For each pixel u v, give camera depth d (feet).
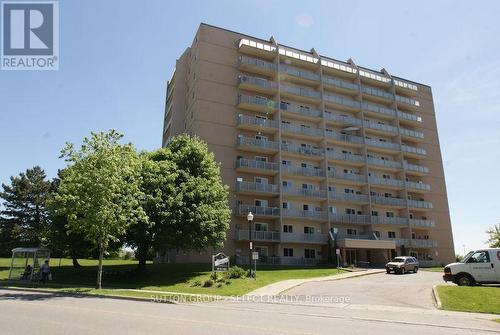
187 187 100.42
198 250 105.70
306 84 177.58
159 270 107.45
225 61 159.53
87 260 174.60
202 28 158.92
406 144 201.98
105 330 30.30
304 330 32.42
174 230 93.71
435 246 184.14
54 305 47.88
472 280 70.23
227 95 155.74
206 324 34.12
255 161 148.66
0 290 72.69
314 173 161.27
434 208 197.67
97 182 74.38
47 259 94.53
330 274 110.52
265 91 162.20
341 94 188.55
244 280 85.46
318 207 163.12
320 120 172.04
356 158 175.01
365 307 53.31
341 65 187.42
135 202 80.69
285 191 152.25
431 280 95.09
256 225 147.43
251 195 150.20
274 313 44.91
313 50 183.32
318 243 152.87
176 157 110.01
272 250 147.64
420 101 213.05
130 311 42.96
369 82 196.65
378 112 189.37
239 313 43.83
